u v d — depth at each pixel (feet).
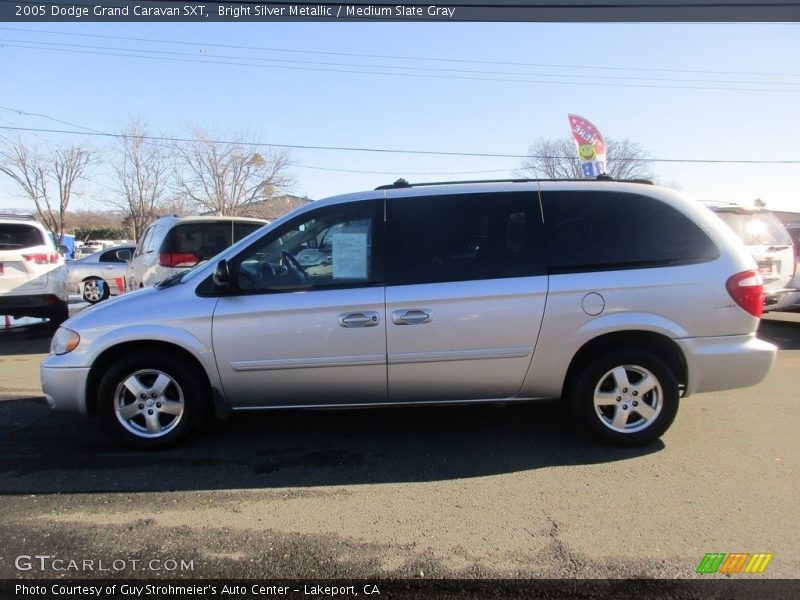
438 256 13.39
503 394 13.75
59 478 12.53
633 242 13.42
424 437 14.89
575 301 13.12
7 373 22.27
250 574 9.07
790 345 27.37
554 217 13.52
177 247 25.73
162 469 12.99
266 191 121.29
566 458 13.42
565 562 9.29
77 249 128.36
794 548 9.61
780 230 29.37
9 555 9.60
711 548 9.63
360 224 13.58
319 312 13.16
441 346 13.23
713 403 17.42
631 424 13.75
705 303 13.16
